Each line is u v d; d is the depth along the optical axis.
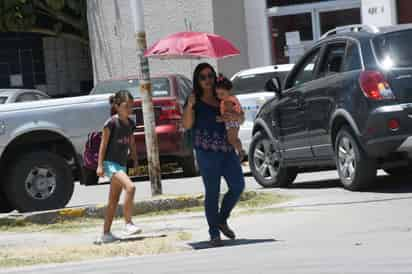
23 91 55.41
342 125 34.84
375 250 24.28
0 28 75.88
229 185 27.48
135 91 48.00
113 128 29.30
